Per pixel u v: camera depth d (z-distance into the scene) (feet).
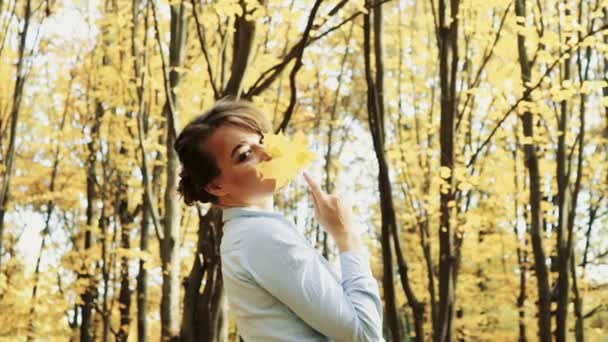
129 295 33.86
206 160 5.17
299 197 39.73
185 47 23.97
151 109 28.14
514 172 29.07
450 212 19.71
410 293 19.15
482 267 37.06
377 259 45.42
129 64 27.40
